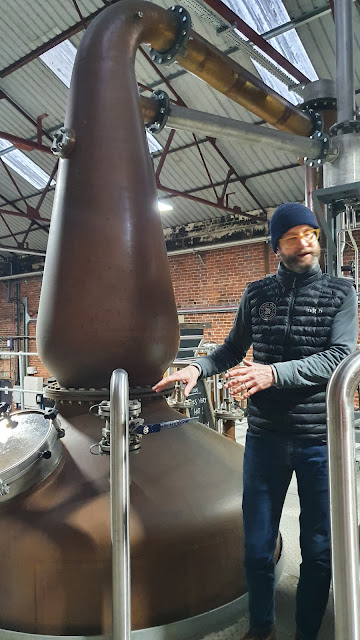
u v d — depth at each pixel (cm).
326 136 406
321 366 141
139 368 230
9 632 171
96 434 217
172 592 176
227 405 446
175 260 1218
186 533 182
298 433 150
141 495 191
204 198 1074
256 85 392
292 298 157
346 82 413
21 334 1586
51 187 1159
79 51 242
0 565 175
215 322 1134
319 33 593
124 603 135
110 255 223
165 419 238
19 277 1558
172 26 296
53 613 169
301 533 152
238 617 188
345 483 101
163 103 331
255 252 1066
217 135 365
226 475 220
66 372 231
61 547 171
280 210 155
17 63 805
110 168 229
